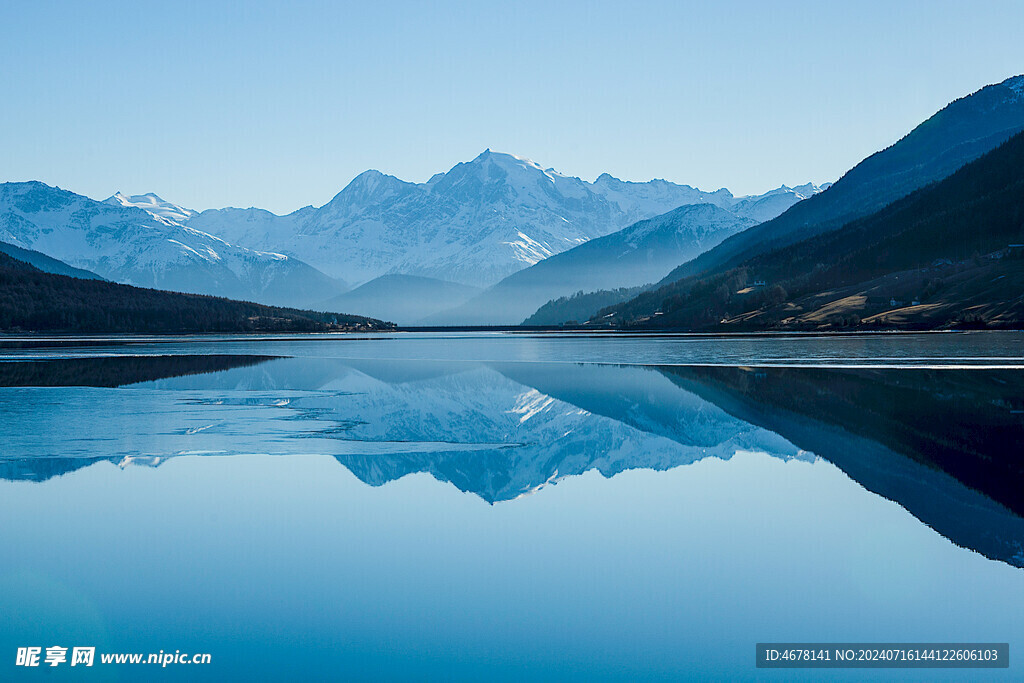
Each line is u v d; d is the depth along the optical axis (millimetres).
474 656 28547
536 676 27359
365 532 40469
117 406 80750
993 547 37812
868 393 87438
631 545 38688
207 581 34531
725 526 41219
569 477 51562
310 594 33281
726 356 149750
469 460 56000
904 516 42281
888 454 56562
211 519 42344
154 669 27953
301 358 160000
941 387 91312
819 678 27375
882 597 32844
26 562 36469
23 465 53438
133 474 51062
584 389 98062
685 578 34719
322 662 28219
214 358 158125
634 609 31938
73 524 41531
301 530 40750
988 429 64750
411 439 63500
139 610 31969
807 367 120938
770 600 32688
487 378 114125
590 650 28953
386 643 29469
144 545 38594
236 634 30078
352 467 53375
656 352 168375
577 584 34250
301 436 64188
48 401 84500
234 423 70125
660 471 53062
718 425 69750
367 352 186375
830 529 40531
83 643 29469
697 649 29000
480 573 35406
